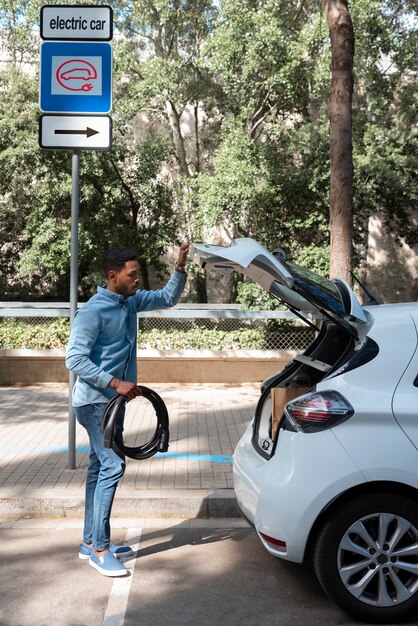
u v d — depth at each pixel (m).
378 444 3.39
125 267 4.17
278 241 15.74
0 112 16.28
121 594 3.82
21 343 10.46
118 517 5.11
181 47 17.97
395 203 16.45
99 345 4.19
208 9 17.19
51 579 4.02
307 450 3.45
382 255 25.59
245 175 14.71
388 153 16.03
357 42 14.75
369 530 3.50
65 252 17.23
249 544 4.59
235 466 4.18
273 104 16.17
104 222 17.88
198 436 7.26
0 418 8.20
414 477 3.37
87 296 21.27
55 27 5.70
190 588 3.90
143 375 10.45
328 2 8.84
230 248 3.96
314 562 3.51
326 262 14.23
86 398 4.15
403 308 3.92
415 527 3.44
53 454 6.47
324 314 3.70
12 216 18.86
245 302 13.25
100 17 5.69
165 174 20.14
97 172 16.78
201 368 10.45
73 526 4.95
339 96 8.78
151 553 4.43
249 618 3.53
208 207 15.19
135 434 7.39
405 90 17.94
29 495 5.16
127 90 16.89
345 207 8.84
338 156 8.80
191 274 18.45
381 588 3.44
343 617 3.54
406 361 3.54
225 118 16.94
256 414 4.44
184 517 5.12
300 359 4.41
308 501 3.41
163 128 21.05
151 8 16.89
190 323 10.74
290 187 15.15
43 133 5.73
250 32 14.28
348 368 3.56
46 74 5.72
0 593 3.82
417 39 16.11
